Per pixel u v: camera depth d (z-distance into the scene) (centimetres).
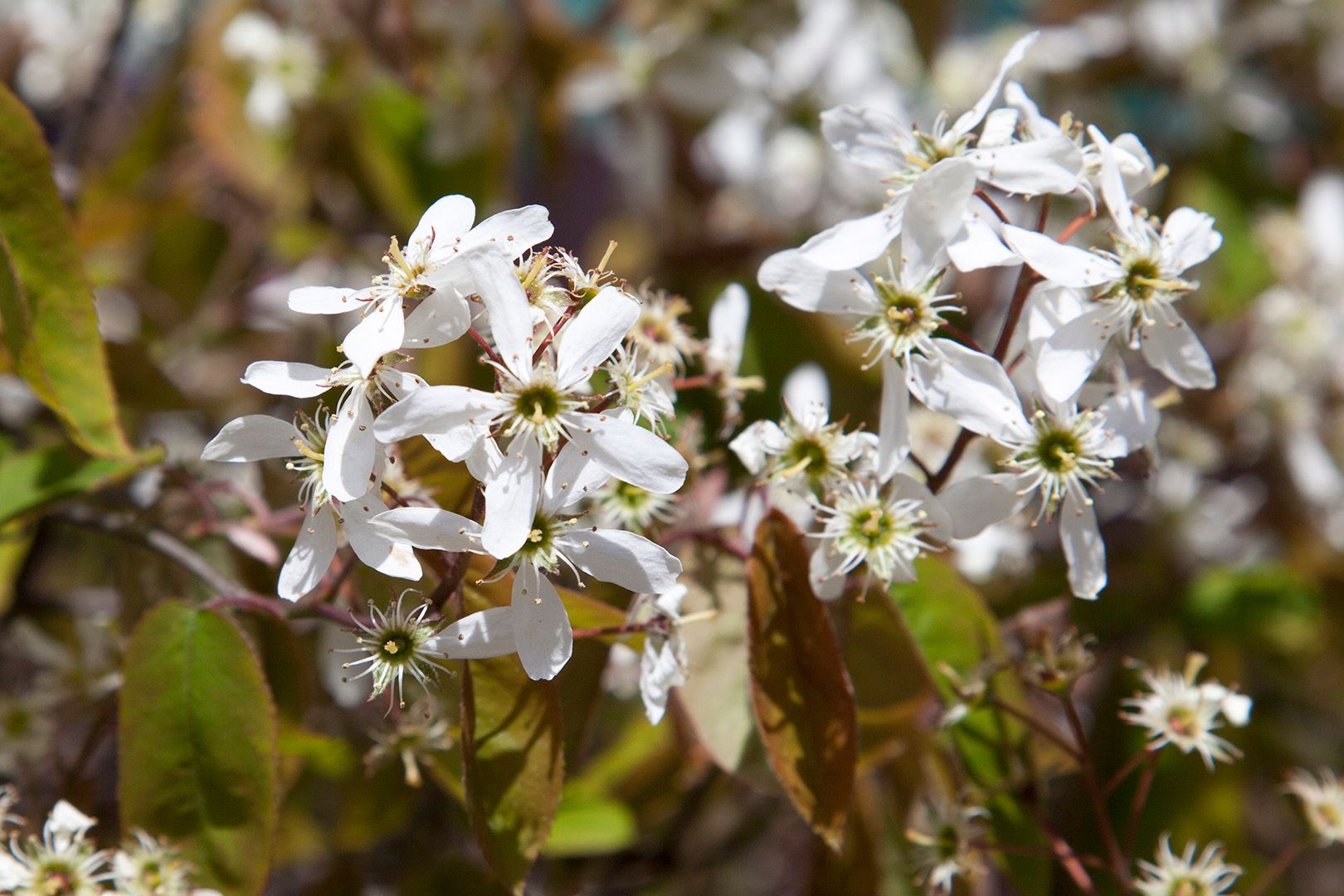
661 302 39
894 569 37
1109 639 46
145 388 44
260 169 48
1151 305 36
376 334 35
